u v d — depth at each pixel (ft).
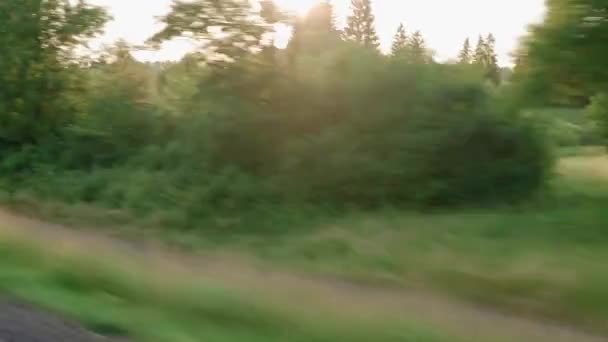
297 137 75.20
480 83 73.67
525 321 33.60
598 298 34.88
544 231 53.06
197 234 64.69
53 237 52.13
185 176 76.23
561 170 91.09
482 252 45.96
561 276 37.58
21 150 102.01
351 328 27.81
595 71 59.11
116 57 102.53
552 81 62.95
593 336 31.71
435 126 69.15
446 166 68.54
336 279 43.21
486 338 28.71
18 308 30.09
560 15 59.47
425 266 42.70
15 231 46.80
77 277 35.65
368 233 55.47
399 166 67.77
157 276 36.96
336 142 70.44
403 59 74.90
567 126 124.88
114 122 95.30
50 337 25.85
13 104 103.19
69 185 85.81
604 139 73.20
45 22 102.17
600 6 56.85
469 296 38.19
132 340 26.45
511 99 68.49
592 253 44.45
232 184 71.56
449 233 53.26
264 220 65.87
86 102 105.91
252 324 29.01
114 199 78.59
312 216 66.18
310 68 75.82
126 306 31.42
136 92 98.94
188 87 86.58
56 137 102.99
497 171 69.41
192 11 78.74
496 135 69.97
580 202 66.85
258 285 36.47
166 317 29.53
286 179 71.26
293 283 38.83
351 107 72.95
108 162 94.12
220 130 76.84
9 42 101.55
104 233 65.10
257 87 78.54
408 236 52.60
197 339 26.66
